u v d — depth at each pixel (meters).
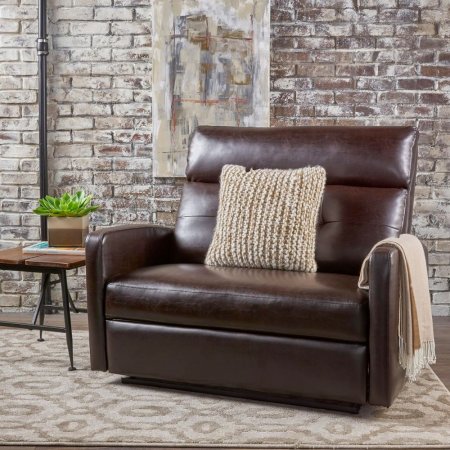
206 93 5.05
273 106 5.12
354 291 3.09
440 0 5.01
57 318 5.04
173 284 3.35
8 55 5.09
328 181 3.83
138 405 3.27
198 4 5.02
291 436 2.91
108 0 5.11
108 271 3.52
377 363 3.01
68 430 2.96
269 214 3.62
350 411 3.17
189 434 2.93
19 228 5.21
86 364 3.91
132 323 3.46
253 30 5.00
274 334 3.19
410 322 3.12
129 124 5.17
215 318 3.25
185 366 3.36
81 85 5.17
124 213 5.23
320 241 3.69
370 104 5.08
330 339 3.10
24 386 3.52
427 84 5.05
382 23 5.04
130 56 5.13
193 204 4.02
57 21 5.14
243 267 3.66
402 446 2.82
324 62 5.08
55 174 5.23
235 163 3.99
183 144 5.09
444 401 3.34
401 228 3.62
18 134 5.13
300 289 3.14
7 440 2.85
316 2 5.06
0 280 5.24
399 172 3.72
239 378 3.27
